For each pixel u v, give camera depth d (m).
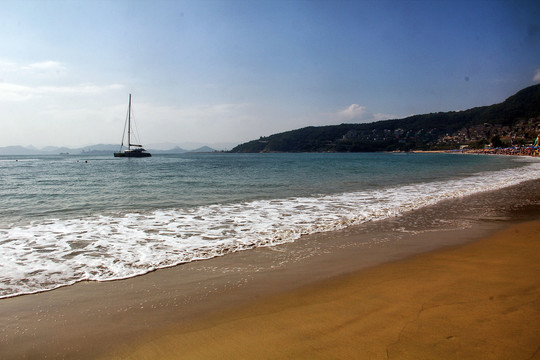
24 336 3.23
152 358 2.85
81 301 4.02
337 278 4.73
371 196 13.65
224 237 7.14
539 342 2.88
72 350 3.01
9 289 4.37
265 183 19.62
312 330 3.23
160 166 46.94
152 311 3.75
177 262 5.49
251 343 3.03
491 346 2.84
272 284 4.52
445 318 3.38
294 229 7.89
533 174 25.78
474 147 163.62
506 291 4.09
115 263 5.43
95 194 14.92
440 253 5.97
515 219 9.04
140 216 9.59
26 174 30.62
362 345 2.92
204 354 2.88
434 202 11.95
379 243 6.70
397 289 4.25
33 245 6.52
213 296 4.14
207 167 41.88
